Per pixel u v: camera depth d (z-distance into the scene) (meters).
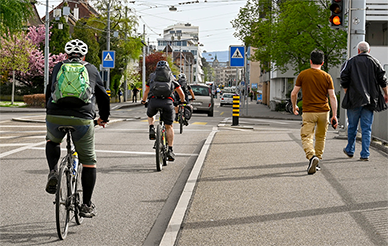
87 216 5.04
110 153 10.65
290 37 32.69
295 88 8.09
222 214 5.31
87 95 4.68
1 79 44.69
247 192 6.39
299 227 4.79
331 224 4.88
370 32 35.50
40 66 47.53
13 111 31.19
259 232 4.64
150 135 8.89
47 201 6.19
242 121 26.05
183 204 5.77
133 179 7.79
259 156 9.66
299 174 7.63
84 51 4.92
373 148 10.66
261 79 71.38
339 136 12.88
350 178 7.22
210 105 29.75
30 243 4.52
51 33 50.91
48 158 4.85
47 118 4.76
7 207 5.86
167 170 8.70
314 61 8.02
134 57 60.34
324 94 7.96
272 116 33.94
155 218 5.51
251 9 44.62
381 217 5.11
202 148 10.94
